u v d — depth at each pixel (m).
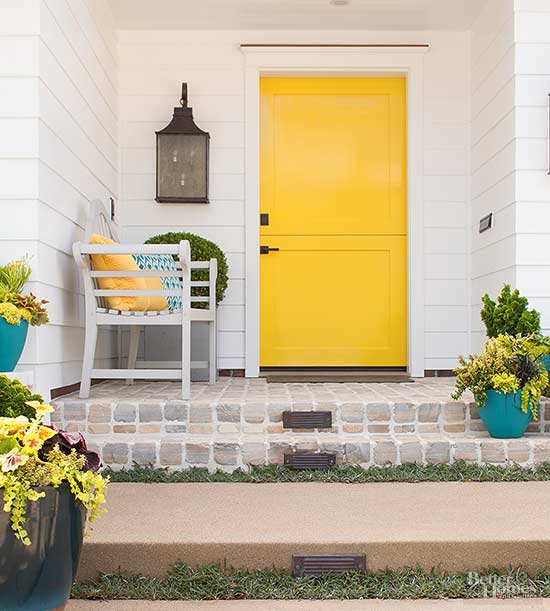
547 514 2.80
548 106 4.22
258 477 3.32
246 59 5.36
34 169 3.46
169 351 5.39
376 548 2.49
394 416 3.66
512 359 3.59
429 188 5.39
